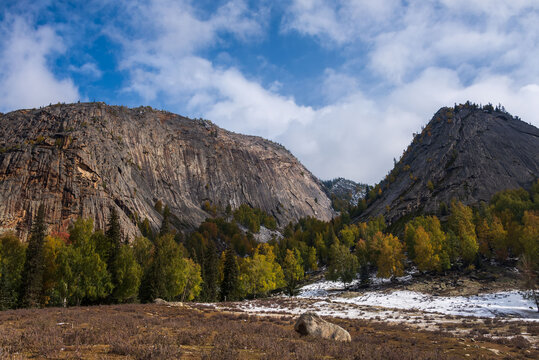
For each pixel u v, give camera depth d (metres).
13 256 50.06
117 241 57.91
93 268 50.12
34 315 26.72
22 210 136.12
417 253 91.81
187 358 12.55
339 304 57.53
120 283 54.34
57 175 152.25
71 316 25.94
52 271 51.69
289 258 100.56
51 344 13.53
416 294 74.88
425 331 29.30
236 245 186.88
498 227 93.56
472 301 62.06
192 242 165.00
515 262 88.19
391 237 108.88
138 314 29.98
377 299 72.50
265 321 33.00
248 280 86.00
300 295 94.94
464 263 93.50
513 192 142.62
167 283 64.50
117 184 181.88
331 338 21.58
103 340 15.30
